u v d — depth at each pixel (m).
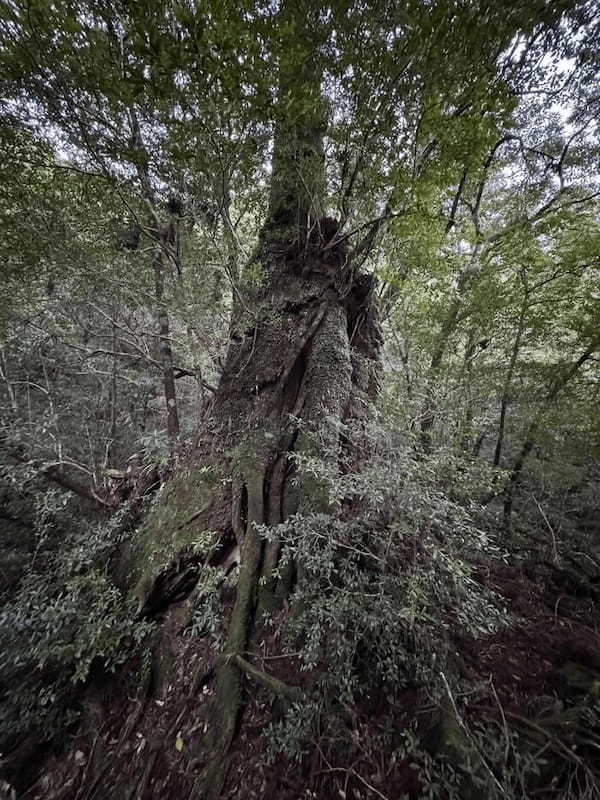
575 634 2.80
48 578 2.92
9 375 4.96
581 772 1.72
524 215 5.38
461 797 1.59
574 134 4.84
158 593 2.74
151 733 2.12
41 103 2.09
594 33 2.04
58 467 4.07
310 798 1.73
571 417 4.27
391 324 5.99
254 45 1.71
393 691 2.06
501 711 1.88
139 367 6.17
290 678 2.15
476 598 1.97
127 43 1.63
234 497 3.10
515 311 4.61
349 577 2.11
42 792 1.92
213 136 2.00
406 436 2.57
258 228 4.25
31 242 3.02
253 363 3.80
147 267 3.89
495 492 4.38
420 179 2.70
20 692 2.24
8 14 1.57
